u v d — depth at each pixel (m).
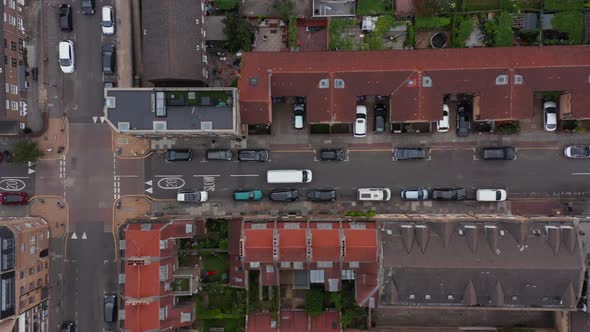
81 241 70.88
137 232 61.03
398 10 67.00
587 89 61.38
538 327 67.94
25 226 65.50
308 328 65.50
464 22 66.25
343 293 67.06
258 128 69.44
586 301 59.19
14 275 61.66
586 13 65.50
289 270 67.94
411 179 69.19
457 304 60.28
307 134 69.38
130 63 69.38
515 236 59.72
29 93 69.88
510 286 58.66
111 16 68.75
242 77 61.91
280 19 68.31
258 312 67.69
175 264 66.81
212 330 69.50
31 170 70.50
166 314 62.88
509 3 66.88
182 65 62.62
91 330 70.06
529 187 68.25
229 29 65.44
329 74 62.25
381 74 61.94
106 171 70.69
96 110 70.50
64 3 69.62
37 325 68.06
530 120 67.81
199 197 69.19
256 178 69.69
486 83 62.06
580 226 60.78
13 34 66.50
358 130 67.81
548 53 61.44
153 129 58.66
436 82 62.34
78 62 70.06
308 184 69.50
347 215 68.06
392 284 59.50
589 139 67.44
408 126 68.62
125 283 60.88
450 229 60.66
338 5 68.00
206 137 69.12
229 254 68.50
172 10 61.72
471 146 68.62
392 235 60.97
